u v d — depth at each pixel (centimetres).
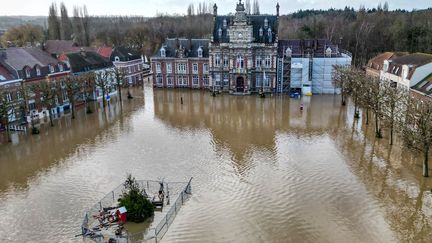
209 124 6631
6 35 17088
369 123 6544
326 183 4116
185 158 4944
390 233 3139
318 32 15212
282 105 8056
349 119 6838
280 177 4297
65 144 5591
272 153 5094
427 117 4203
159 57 10156
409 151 4966
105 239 3080
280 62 9162
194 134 6034
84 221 3281
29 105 6825
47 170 4603
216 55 9406
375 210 3516
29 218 3466
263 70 9256
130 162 4822
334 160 4794
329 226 3262
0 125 6241
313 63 9100
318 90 9331
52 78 7562
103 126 6581
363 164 4644
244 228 3250
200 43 10069
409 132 4488
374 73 8462
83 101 8312
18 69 6738
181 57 10006
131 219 3378
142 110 7788
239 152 5153
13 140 5819
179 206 3622
